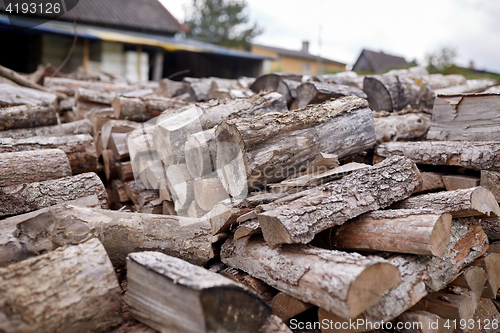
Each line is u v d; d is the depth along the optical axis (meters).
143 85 6.61
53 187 2.41
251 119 2.36
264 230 1.92
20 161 2.55
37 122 3.40
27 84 4.81
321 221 1.89
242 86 5.23
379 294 1.58
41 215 1.96
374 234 1.96
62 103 4.93
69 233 1.92
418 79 4.11
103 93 4.48
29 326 1.44
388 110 3.97
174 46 12.26
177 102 3.96
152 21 14.54
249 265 2.09
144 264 1.64
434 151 2.81
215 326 1.42
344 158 2.85
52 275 1.54
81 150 3.16
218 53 13.39
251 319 1.55
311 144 2.46
